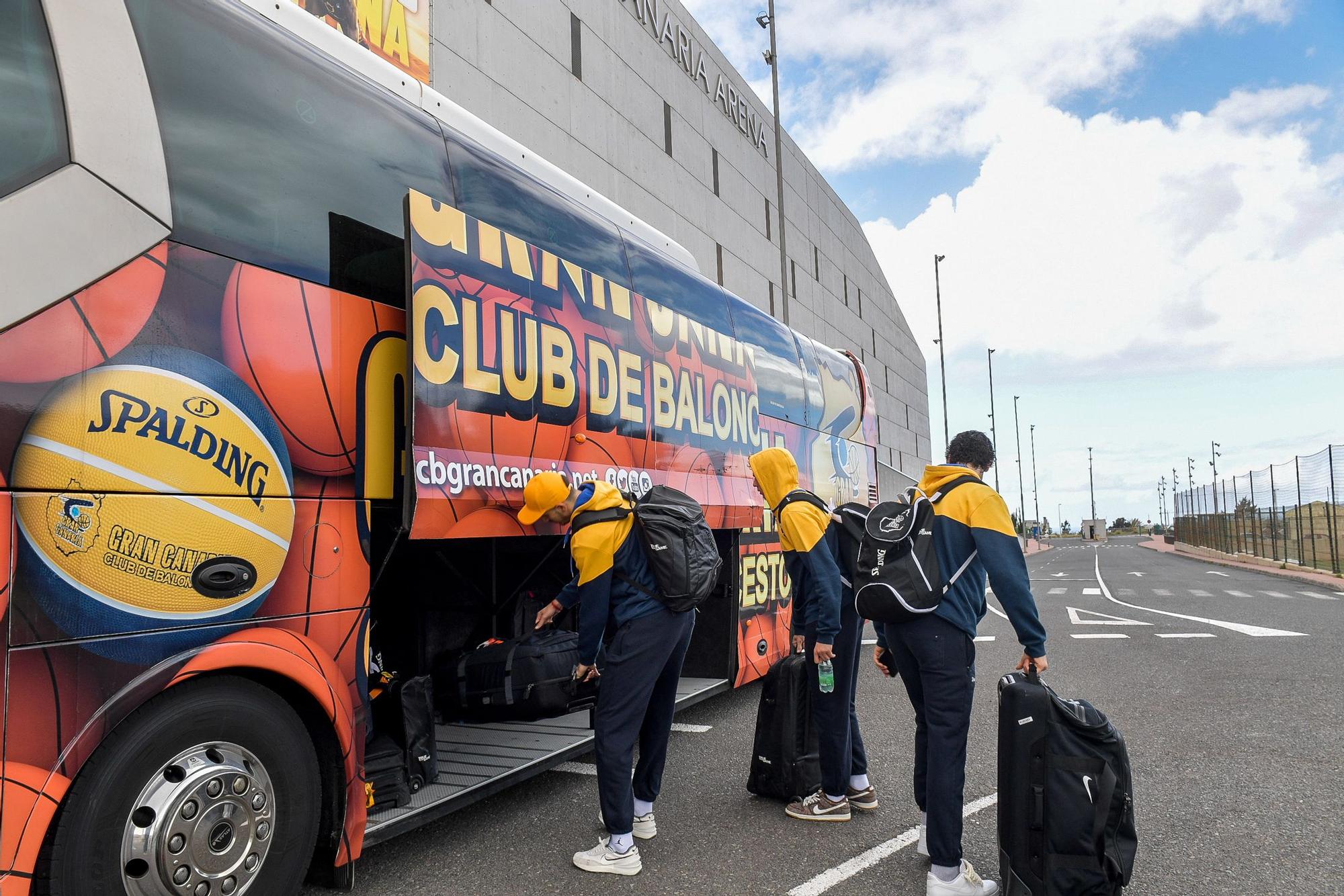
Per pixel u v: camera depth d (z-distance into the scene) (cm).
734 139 2734
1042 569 3300
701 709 686
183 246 255
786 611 719
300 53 318
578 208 478
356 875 347
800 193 3394
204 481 253
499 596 545
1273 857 354
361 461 311
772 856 365
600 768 353
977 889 316
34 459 212
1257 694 690
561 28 1753
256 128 287
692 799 446
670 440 530
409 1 1266
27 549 210
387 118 350
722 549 639
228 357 264
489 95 1496
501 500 362
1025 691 296
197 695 252
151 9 260
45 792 211
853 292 4112
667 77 2272
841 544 411
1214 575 2514
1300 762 494
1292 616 1284
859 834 392
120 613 229
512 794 462
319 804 294
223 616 256
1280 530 3039
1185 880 332
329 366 301
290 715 282
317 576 289
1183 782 459
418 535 313
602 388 454
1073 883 285
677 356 551
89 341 226
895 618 322
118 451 231
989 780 472
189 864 245
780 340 770
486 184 399
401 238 343
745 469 648
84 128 232
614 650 360
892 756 532
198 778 248
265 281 280
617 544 354
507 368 375
